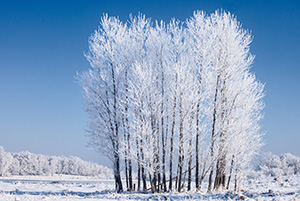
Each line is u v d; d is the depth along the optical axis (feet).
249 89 53.47
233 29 55.06
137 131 53.06
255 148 53.06
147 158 52.70
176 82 54.85
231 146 52.11
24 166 321.32
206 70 54.39
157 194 49.85
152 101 54.60
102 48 63.16
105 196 46.60
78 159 347.97
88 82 62.13
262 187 52.49
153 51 61.93
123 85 61.67
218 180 53.26
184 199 39.34
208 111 53.93
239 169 52.06
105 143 60.34
